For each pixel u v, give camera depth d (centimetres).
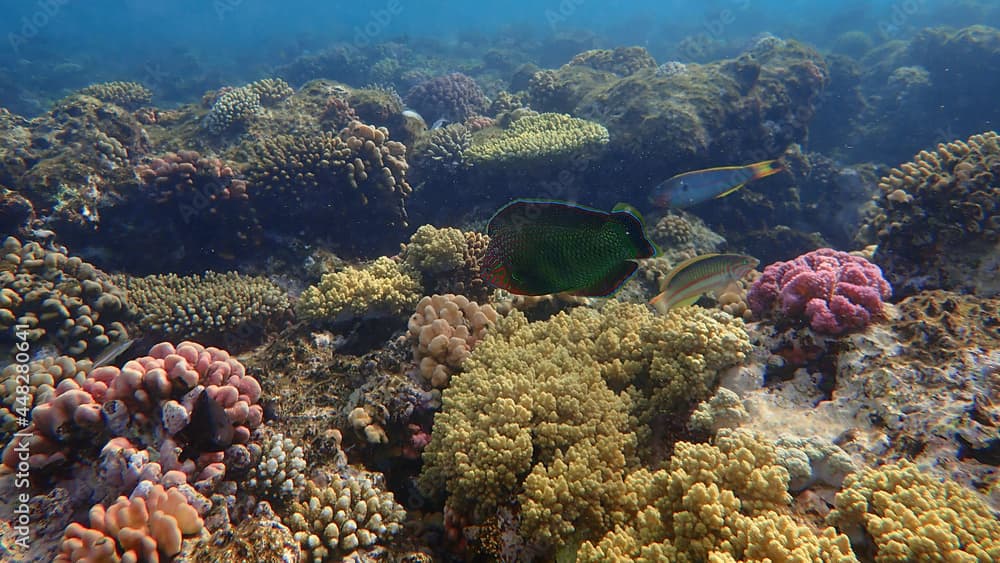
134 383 346
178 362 359
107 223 748
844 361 399
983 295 473
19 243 599
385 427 422
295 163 800
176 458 336
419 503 402
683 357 415
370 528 334
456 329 493
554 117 1091
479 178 997
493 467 335
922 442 322
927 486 283
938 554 240
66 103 872
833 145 1812
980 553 240
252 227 793
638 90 1098
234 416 359
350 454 403
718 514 275
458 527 344
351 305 573
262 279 733
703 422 378
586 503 316
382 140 867
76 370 473
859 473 308
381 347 563
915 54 1955
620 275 224
